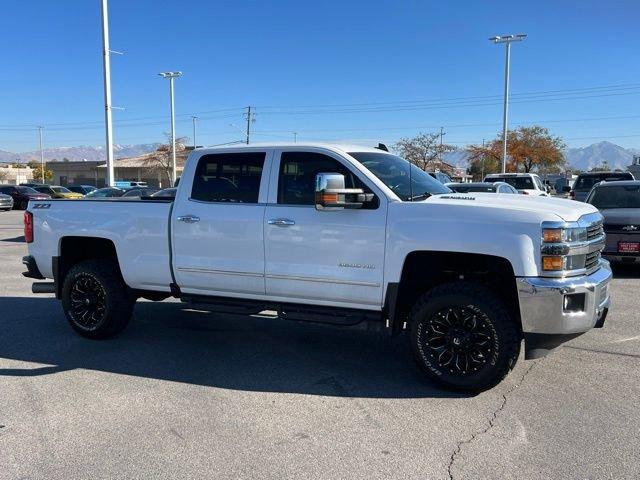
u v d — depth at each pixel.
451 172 61.53
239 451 3.74
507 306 4.55
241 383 4.98
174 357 5.72
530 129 65.19
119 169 88.88
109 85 29.03
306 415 4.29
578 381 4.91
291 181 5.27
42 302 8.29
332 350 5.94
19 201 37.06
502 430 3.99
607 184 10.80
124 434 3.99
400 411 4.35
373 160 5.36
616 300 8.02
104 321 6.17
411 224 4.70
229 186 5.53
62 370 5.33
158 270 5.84
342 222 4.94
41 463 3.60
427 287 5.09
